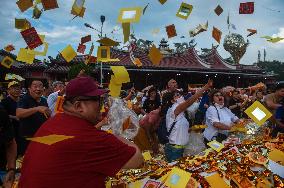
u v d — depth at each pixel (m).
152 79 34.78
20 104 4.53
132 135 3.34
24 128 4.49
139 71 31.72
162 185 2.43
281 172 2.81
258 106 3.15
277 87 5.34
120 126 3.20
